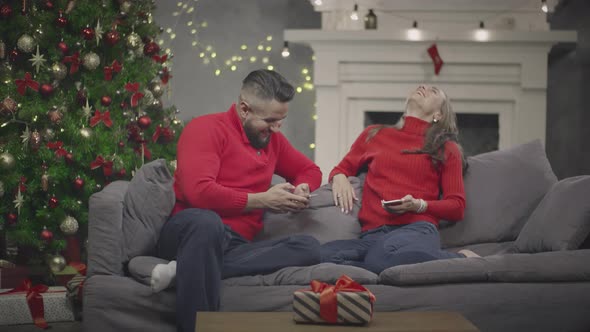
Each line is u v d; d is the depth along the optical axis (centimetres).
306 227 285
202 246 225
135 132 363
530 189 298
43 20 331
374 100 477
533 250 269
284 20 504
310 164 294
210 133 261
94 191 347
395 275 232
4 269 322
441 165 286
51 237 328
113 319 232
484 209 295
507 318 232
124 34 364
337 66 473
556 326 233
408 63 471
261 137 269
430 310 231
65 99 340
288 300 231
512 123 473
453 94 471
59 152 330
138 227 247
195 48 503
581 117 486
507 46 463
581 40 482
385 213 281
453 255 256
